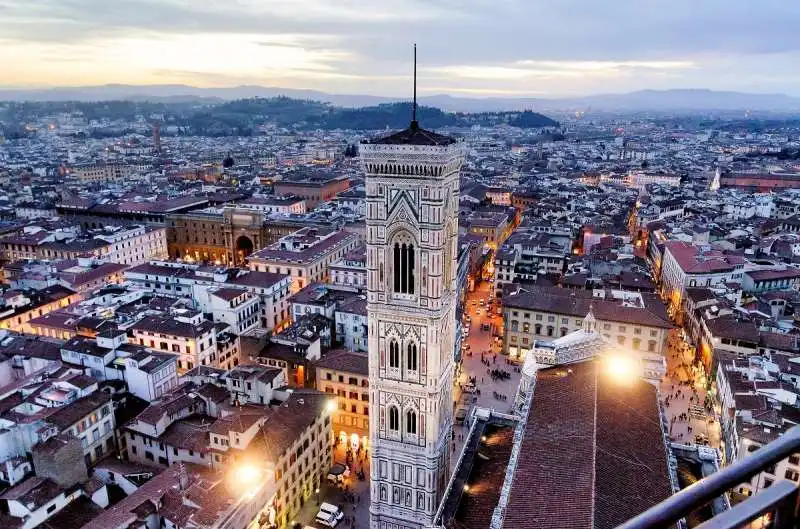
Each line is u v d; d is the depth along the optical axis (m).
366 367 144.88
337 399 148.25
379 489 106.50
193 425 123.62
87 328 163.75
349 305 177.00
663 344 173.75
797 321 182.25
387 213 91.12
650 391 92.31
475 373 176.75
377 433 103.56
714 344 164.12
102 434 124.81
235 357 178.25
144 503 97.69
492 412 102.94
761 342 160.25
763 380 137.38
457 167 94.94
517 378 173.62
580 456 69.06
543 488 67.25
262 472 105.81
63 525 97.81
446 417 107.75
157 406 126.12
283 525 113.19
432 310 93.25
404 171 87.56
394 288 95.44
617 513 60.31
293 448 115.19
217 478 105.50
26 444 109.62
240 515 97.44
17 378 153.75
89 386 130.75
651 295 195.25
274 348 158.00
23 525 94.56
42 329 169.88
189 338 159.38
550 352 101.81
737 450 119.00
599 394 82.12
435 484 103.31
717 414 146.62
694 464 88.69
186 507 96.75
